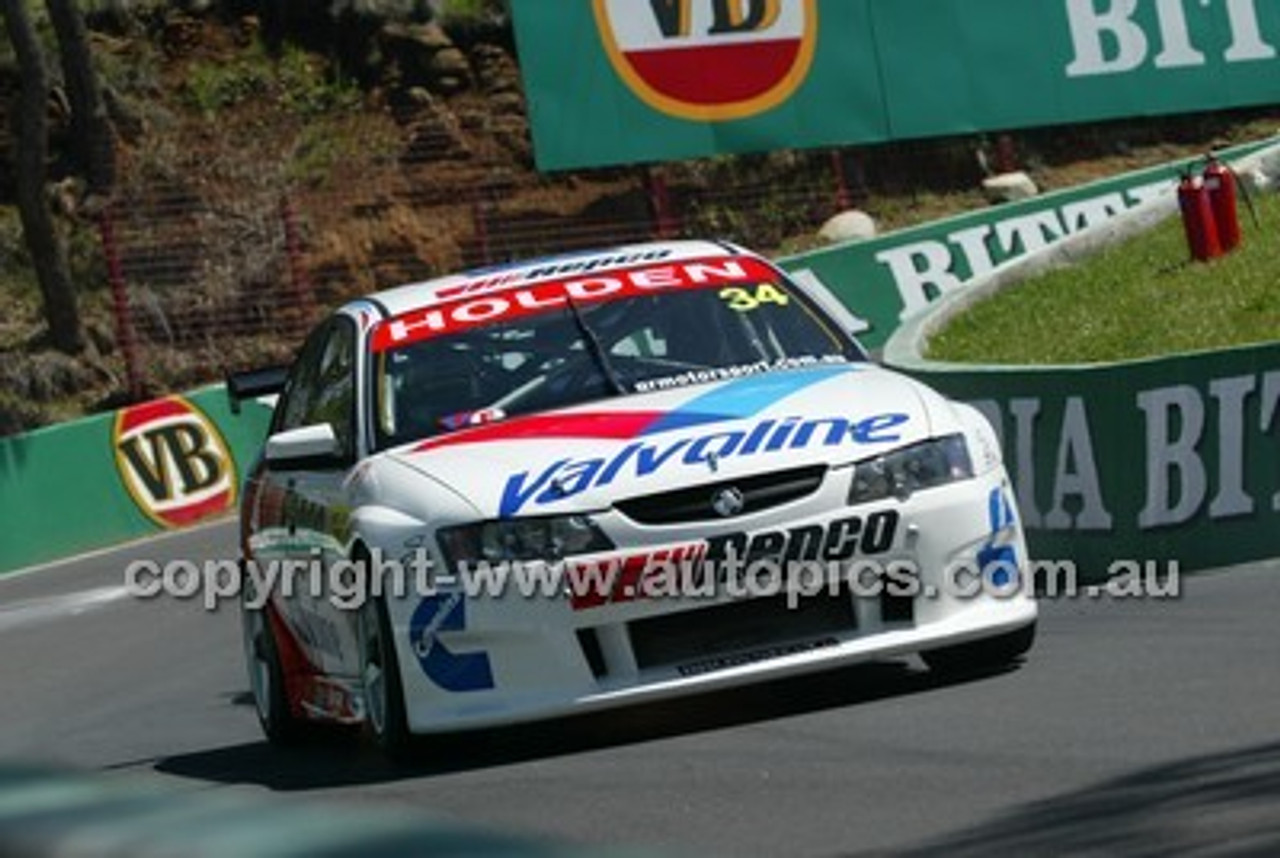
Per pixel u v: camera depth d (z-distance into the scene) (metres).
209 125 113.69
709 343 27.50
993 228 93.81
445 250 108.75
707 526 23.45
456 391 26.78
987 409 36.78
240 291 104.62
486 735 25.78
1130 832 16.28
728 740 23.17
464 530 23.59
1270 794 17.08
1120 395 34.38
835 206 112.75
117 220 106.69
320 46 117.69
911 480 24.28
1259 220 63.94
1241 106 103.69
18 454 73.94
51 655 46.34
